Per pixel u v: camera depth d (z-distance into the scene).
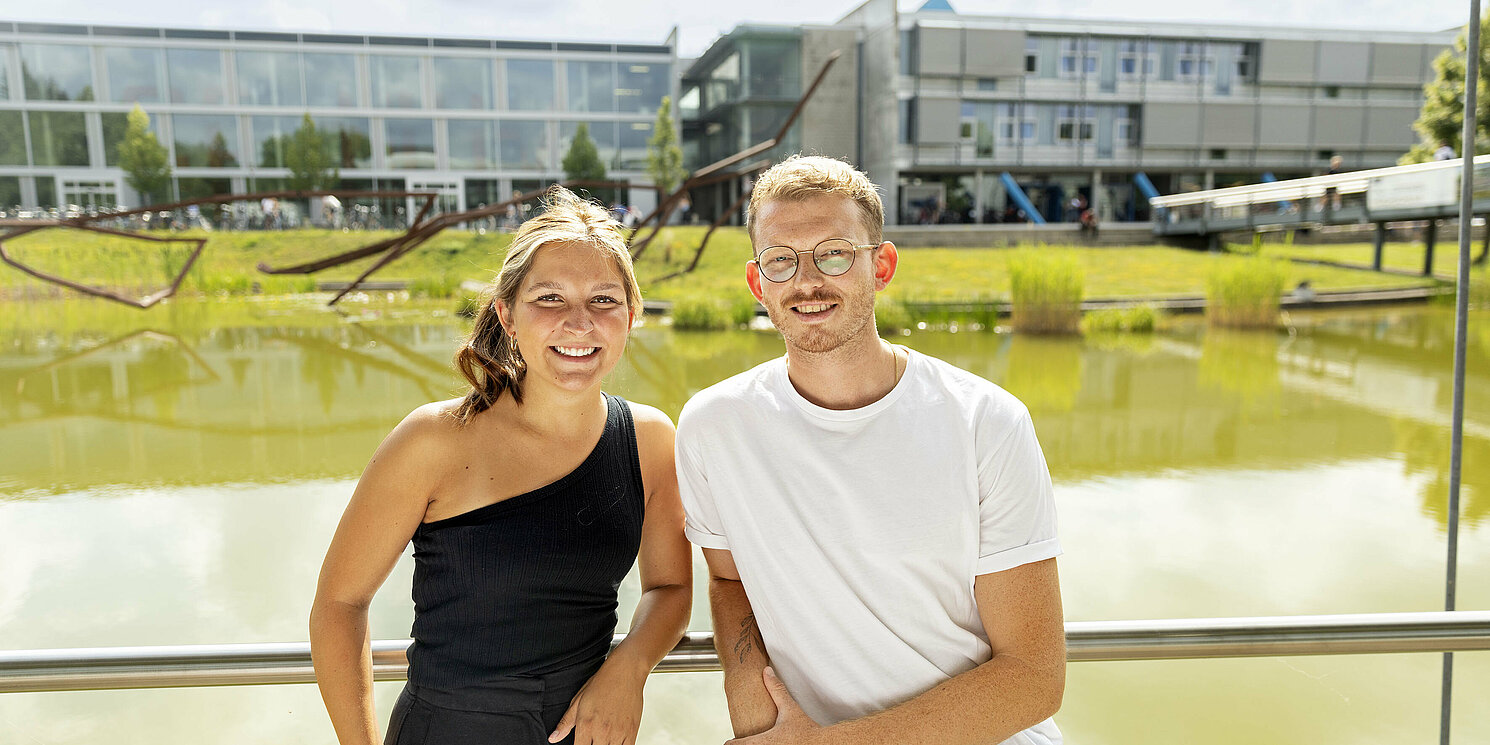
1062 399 8.47
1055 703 1.26
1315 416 7.70
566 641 1.29
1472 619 1.35
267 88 25.83
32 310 15.28
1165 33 29.31
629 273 1.37
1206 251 22.80
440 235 21.53
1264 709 2.92
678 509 1.48
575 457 1.33
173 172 25.39
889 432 1.29
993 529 1.28
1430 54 30.17
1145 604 3.78
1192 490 5.47
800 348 1.32
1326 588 3.96
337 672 1.21
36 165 24.41
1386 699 2.99
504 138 27.80
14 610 3.69
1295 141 30.25
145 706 2.96
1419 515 5.02
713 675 3.15
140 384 8.99
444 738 1.25
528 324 1.27
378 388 8.84
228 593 3.86
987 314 13.91
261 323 13.77
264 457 6.24
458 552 1.25
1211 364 10.58
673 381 9.04
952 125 28.47
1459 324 2.06
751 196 1.40
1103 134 29.75
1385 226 18.48
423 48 26.77
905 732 1.21
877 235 1.35
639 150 28.69
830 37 28.58
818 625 1.31
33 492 5.39
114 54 24.62
